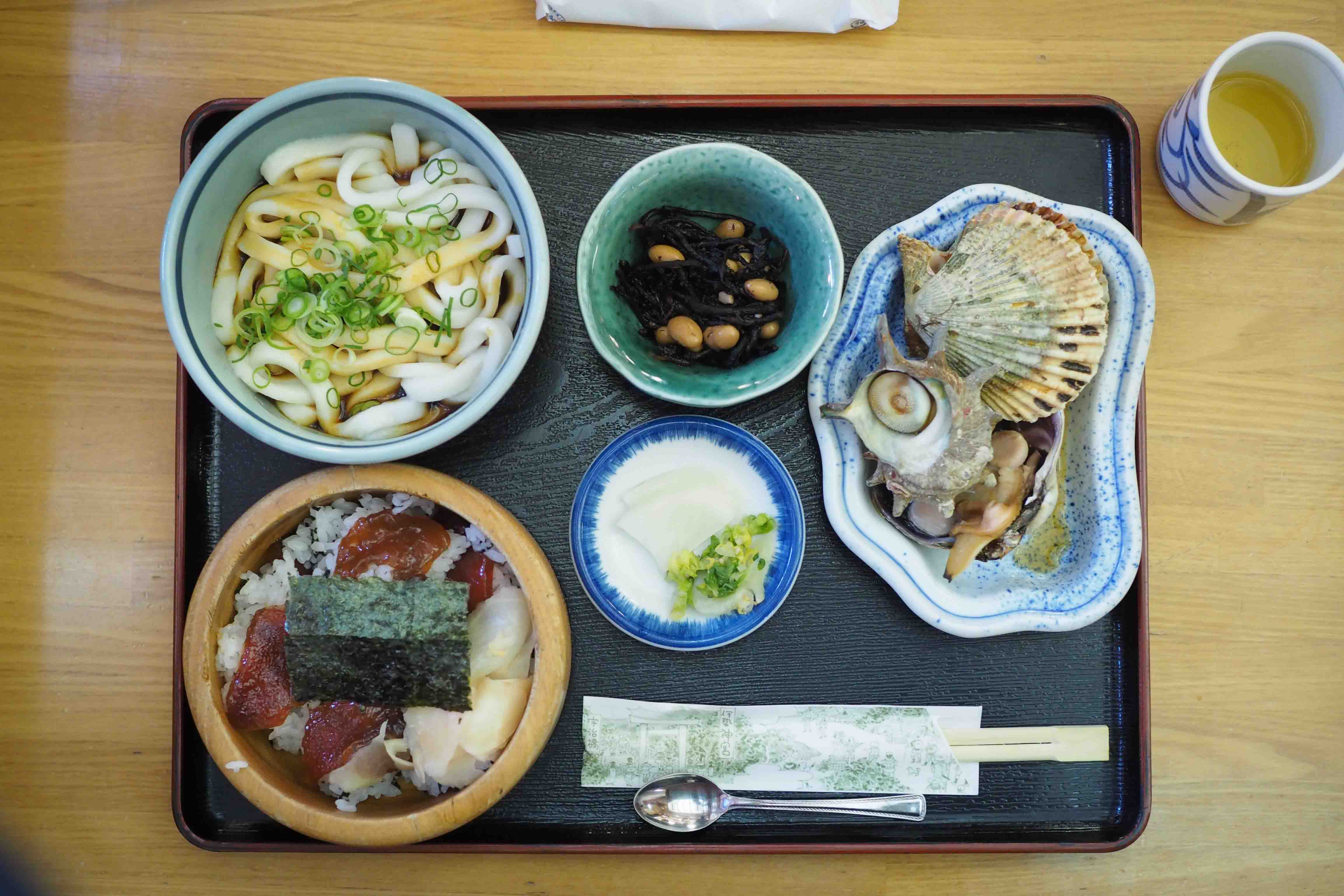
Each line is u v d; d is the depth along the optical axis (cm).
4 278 43
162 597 43
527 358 37
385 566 39
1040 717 42
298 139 39
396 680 38
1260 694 44
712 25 43
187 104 43
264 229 39
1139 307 40
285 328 38
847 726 42
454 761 39
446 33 43
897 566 40
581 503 41
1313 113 41
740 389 39
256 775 37
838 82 44
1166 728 44
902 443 39
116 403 43
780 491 41
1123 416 41
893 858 43
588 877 43
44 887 42
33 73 43
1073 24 44
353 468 38
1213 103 43
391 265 39
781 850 41
